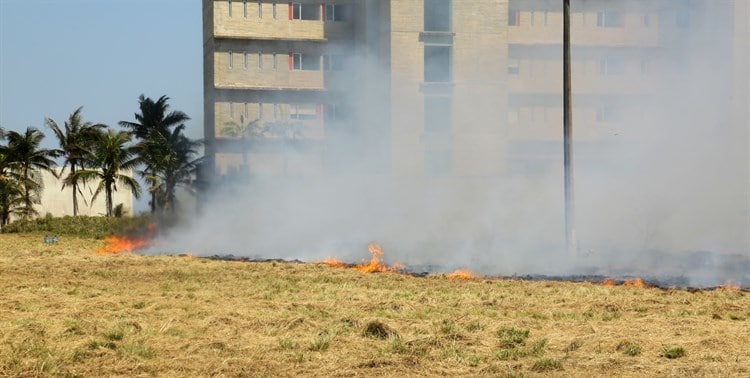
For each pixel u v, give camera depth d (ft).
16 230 302.45
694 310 92.17
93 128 362.94
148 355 65.16
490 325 81.46
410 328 78.33
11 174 368.68
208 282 125.70
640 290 113.80
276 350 67.62
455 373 60.29
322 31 374.43
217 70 368.27
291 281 127.44
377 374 59.47
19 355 64.18
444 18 347.77
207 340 70.90
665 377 58.03
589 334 75.66
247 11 370.12
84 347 67.31
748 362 63.00
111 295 106.83
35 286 116.26
